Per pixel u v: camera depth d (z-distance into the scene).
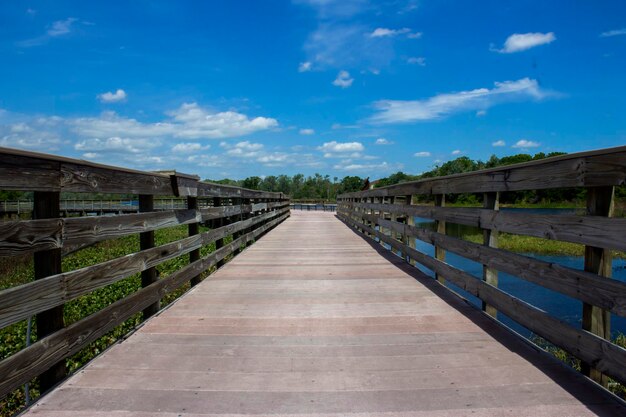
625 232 2.02
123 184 3.07
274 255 7.34
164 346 2.96
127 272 3.05
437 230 4.86
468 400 2.17
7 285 8.47
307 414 2.06
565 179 2.47
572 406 2.09
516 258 3.03
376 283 5.01
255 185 72.50
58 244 2.26
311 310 3.89
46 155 2.17
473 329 3.31
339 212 20.88
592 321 2.27
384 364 2.65
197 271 4.84
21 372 1.96
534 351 2.82
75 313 5.68
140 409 2.09
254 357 2.77
